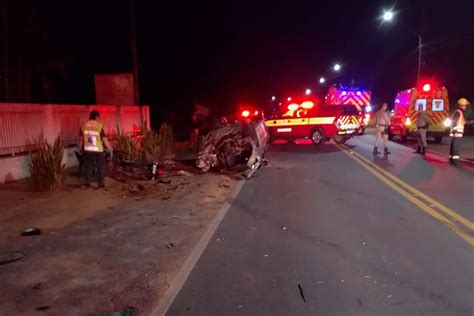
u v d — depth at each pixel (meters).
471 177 11.78
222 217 8.04
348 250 6.19
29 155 11.73
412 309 4.46
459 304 4.55
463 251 6.09
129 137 14.75
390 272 5.39
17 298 4.76
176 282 5.16
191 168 14.14
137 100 19.95
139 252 6.16
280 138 22.52
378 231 7.06
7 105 11.35
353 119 21.47
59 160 10.53
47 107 12.82
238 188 10.84
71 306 4.58
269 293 4.88
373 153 17.41
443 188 10.34
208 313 4.46
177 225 7.50
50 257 5.95
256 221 7.78
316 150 19.20
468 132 26.95
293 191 10.39
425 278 5.20
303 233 7.03
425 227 7.24
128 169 12.06
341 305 4.57
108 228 7.30
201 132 20.44
